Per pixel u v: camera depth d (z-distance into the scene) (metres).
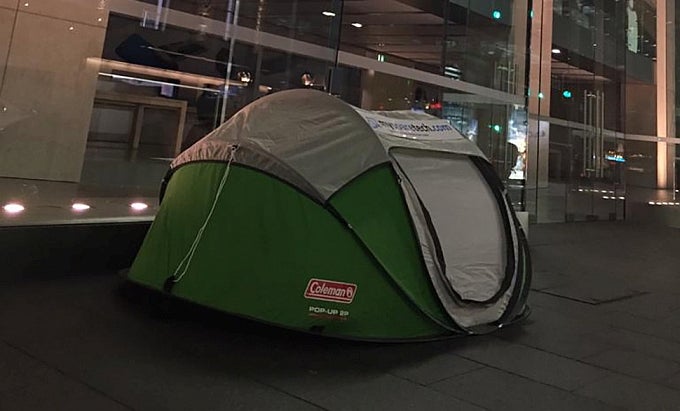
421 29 14.81
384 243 4.08
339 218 3.95
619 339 4.70
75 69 8.36
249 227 4.06
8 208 5.68
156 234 4.74
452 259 4.44
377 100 13.26
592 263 9.13
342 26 14.00
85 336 3.68
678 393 3.44
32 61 7.96
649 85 23.83
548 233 13.59
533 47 16.23
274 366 3.44
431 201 4.48
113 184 8.62
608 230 15.41
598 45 19.88
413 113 5.31
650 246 11.91
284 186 4.08
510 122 14.88
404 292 4.05
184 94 10.23
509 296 4.93
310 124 4.46
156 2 9.57
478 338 4.45
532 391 3.33
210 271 4.09
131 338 3.73
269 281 3.90
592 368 3.86
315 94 4.67
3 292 4.54
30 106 7.96
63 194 7.11
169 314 4.31
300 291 3.86
